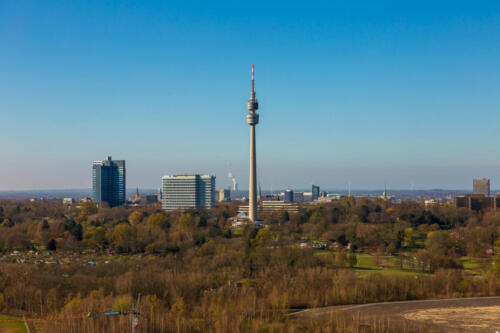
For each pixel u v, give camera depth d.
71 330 165.75
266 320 190.12
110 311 179.00
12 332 167.75
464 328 187.88
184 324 177.12
